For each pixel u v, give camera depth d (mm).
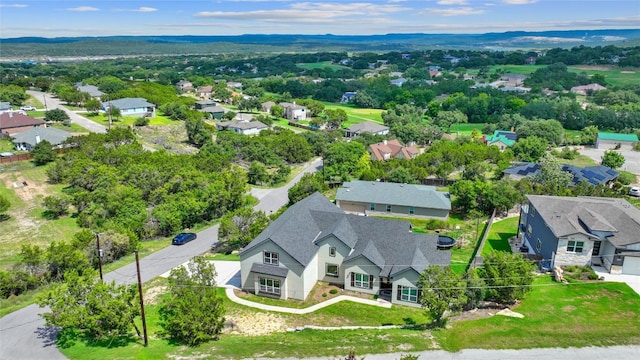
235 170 74312
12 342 30516
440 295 31344
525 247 47594
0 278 37906
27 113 114812
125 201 54719
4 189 66688
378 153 92812
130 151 78125
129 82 173625
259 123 121812
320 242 39594
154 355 28188
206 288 32531
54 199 58438
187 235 51125
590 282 38188
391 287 38594
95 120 111688
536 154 93625
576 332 30438
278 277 37000
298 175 84688
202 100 160750
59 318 28625
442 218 58188
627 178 74750
